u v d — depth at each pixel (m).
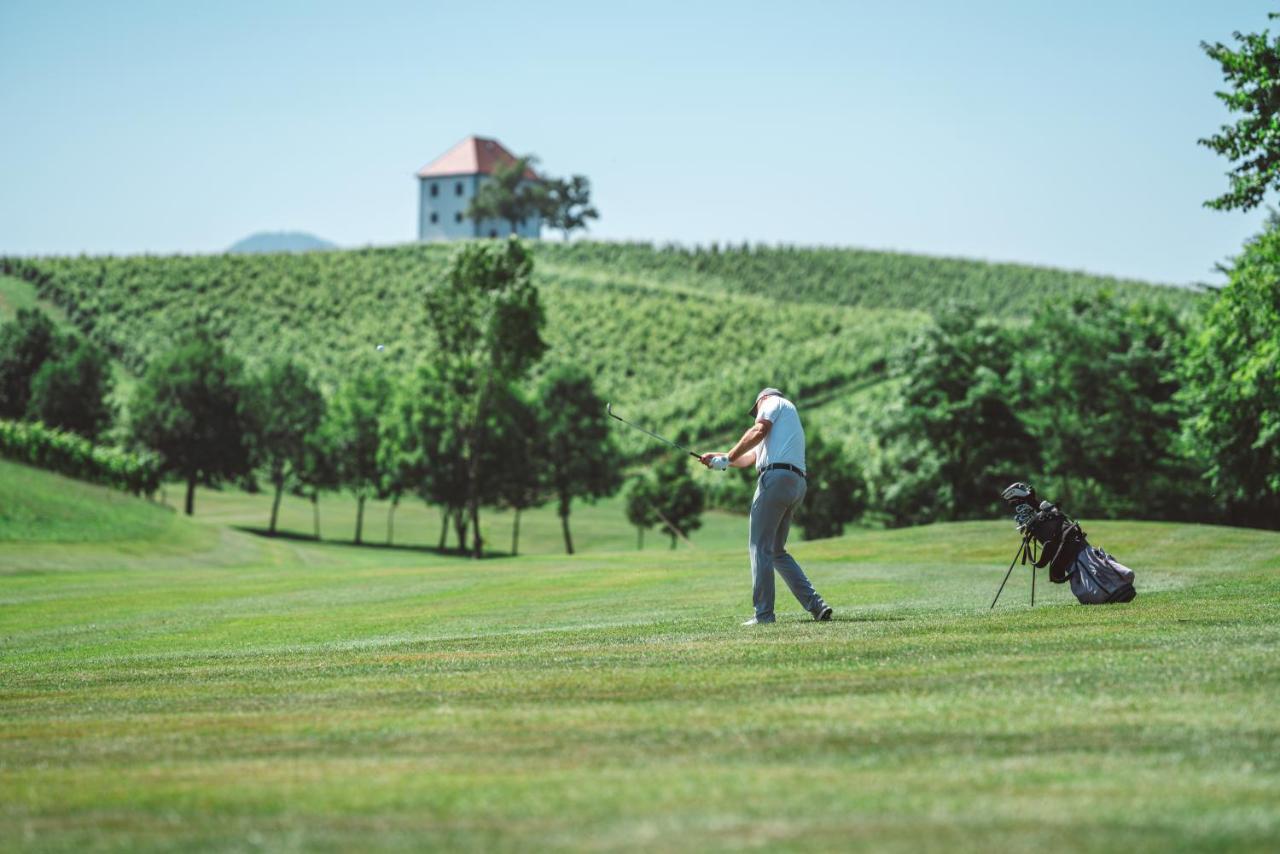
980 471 94.69
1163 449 90.25
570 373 126.31
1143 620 17.33
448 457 122.81
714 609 25.11
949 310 95.88
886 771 8.98
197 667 18.27
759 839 7.23
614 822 7.71
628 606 27.05
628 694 12.88
